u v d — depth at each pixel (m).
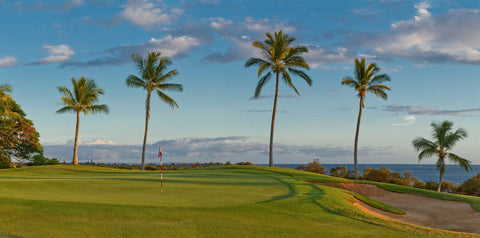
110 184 18.17
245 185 19.81
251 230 10.48
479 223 18.22
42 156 50.47
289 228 10.89
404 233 10.97
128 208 11.98
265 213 12.55
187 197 15.09
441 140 43.81
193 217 11.45
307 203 14.37
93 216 10.99
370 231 11.03
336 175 56.03
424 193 27.14
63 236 9.23
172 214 11.64
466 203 24.22
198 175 27.31
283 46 42.47
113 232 9.68
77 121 46.53
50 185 16.81
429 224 17.58
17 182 17.02
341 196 17.05
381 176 52.59
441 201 25.17
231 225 10.84
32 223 10.11
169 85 46.22
